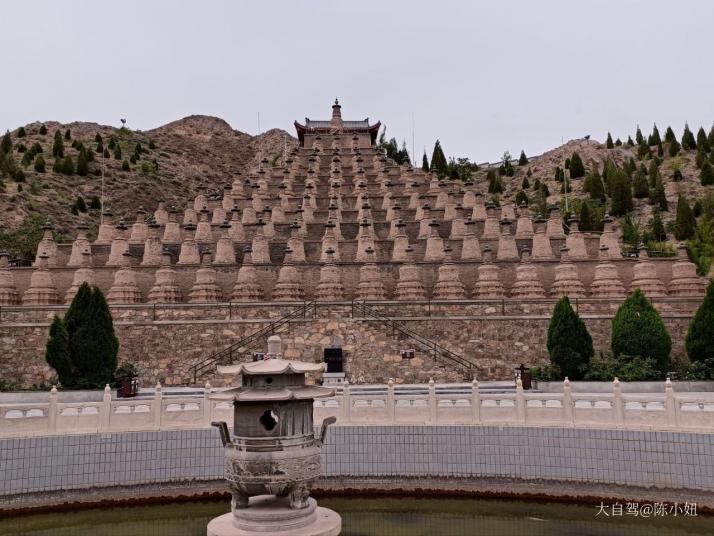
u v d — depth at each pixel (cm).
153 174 13538
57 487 2119
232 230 5269
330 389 1538
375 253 4653
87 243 4894
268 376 1494
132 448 2197
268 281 4541
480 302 3928
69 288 4559
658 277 4581
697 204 8944
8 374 3606
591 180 11075
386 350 3553
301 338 3616
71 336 3253
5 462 2081
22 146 12912
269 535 1427
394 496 2230
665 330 3394
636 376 3228
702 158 11325
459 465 2238
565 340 3319
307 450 1494
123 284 4281
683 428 2047
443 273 4347
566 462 2159
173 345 3678
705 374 3319
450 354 3641
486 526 1945
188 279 4538
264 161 7262
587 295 4472
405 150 12262
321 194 6638
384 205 6181
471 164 14675
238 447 1474
